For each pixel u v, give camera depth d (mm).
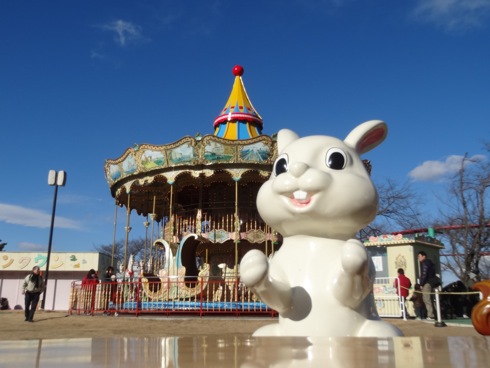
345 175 5395
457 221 30625
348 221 5344
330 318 4828
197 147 17484
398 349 1507
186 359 1258
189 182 19594
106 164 20688
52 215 22969
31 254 37594
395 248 19922
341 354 1385
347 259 4648
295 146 5805
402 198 35469
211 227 18625
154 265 21219
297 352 1436
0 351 1436
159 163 18016
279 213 5492
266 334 5039
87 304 17750
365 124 6328
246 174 17875
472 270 25266
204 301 15969
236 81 22094
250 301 15906
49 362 1170
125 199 22422
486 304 5699
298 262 5238
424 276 15094
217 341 1822
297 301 4977
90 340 1830
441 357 1283
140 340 1837
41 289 15898
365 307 5078
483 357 1275
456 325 13875
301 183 5270
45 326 13984
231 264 18922
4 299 35969
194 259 18562
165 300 16516
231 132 19953
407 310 17641
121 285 17312
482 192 26438
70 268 37094
